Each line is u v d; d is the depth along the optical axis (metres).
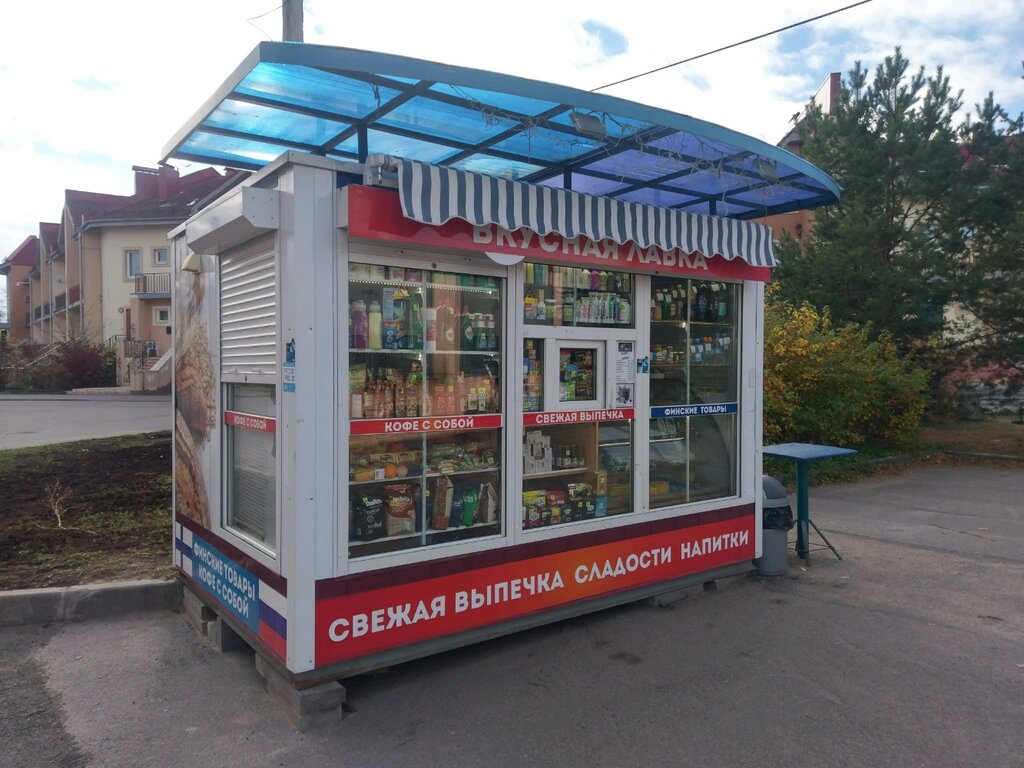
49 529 6.64
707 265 5.36
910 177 13.00
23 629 4.82
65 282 37.53
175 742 3.45
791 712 3.75
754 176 5.58
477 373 4.38
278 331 3.69
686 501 5.51
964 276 12.73
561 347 4.75
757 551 5.86
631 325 5.11
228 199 3.84
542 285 4.68
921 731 3.55
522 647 4.57
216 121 4.52
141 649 4.50
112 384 28.81
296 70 3.75
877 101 13.39
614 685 4.05
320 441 3.62
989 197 12.57
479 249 4.08
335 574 3.68
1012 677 4.15
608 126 4.54
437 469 4.28
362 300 3.92
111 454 10.52
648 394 5.18
